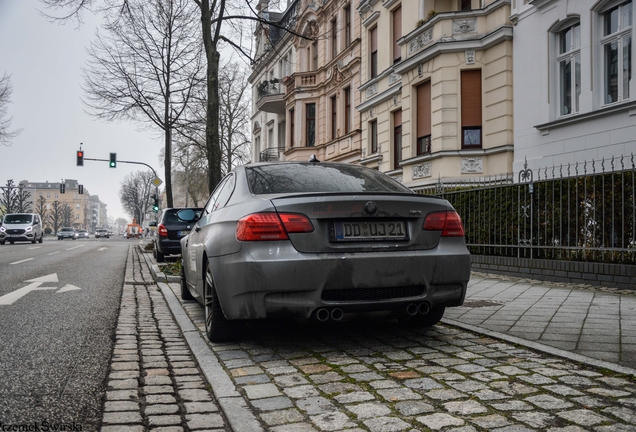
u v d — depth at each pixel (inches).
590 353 157.0
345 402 118.5
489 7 566.3
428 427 103.0
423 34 627.8
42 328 208.4
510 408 112.7
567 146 479.5
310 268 153.6
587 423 103.9
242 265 156.2
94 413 115.1
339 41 970.1
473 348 168.4
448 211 173.3
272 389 128.4
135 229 3469.5
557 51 500.4
